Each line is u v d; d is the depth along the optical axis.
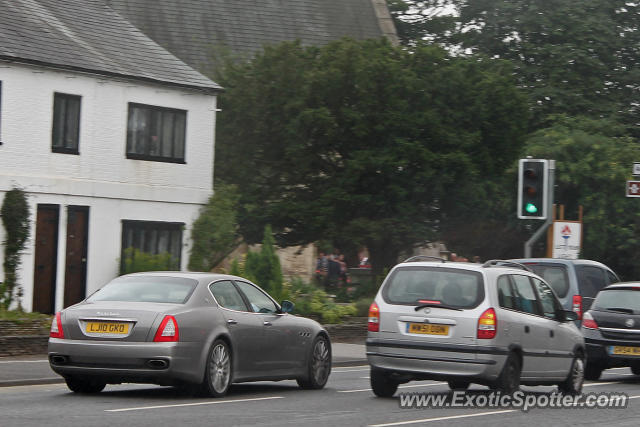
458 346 29.14
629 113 96.12
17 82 52.31
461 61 65.00
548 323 32.09
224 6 88.44
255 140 66.00
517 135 65.69
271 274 55.19
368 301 60.62
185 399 28.86
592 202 77.06
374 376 30.88
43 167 53.56
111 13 64.19
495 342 29.11
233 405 27.75
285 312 32.53
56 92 54.22
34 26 55.84
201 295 29.50
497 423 25.27
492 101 65.12
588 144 77.94
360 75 61.97
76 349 28.00
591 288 46.81
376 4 97.38
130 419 23.83
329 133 61.94
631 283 41.03
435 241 68.25
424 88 63.62
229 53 74.25
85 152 55.78
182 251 60.81
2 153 51.59
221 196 62.12
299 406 28.09
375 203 63.69
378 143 63.84
